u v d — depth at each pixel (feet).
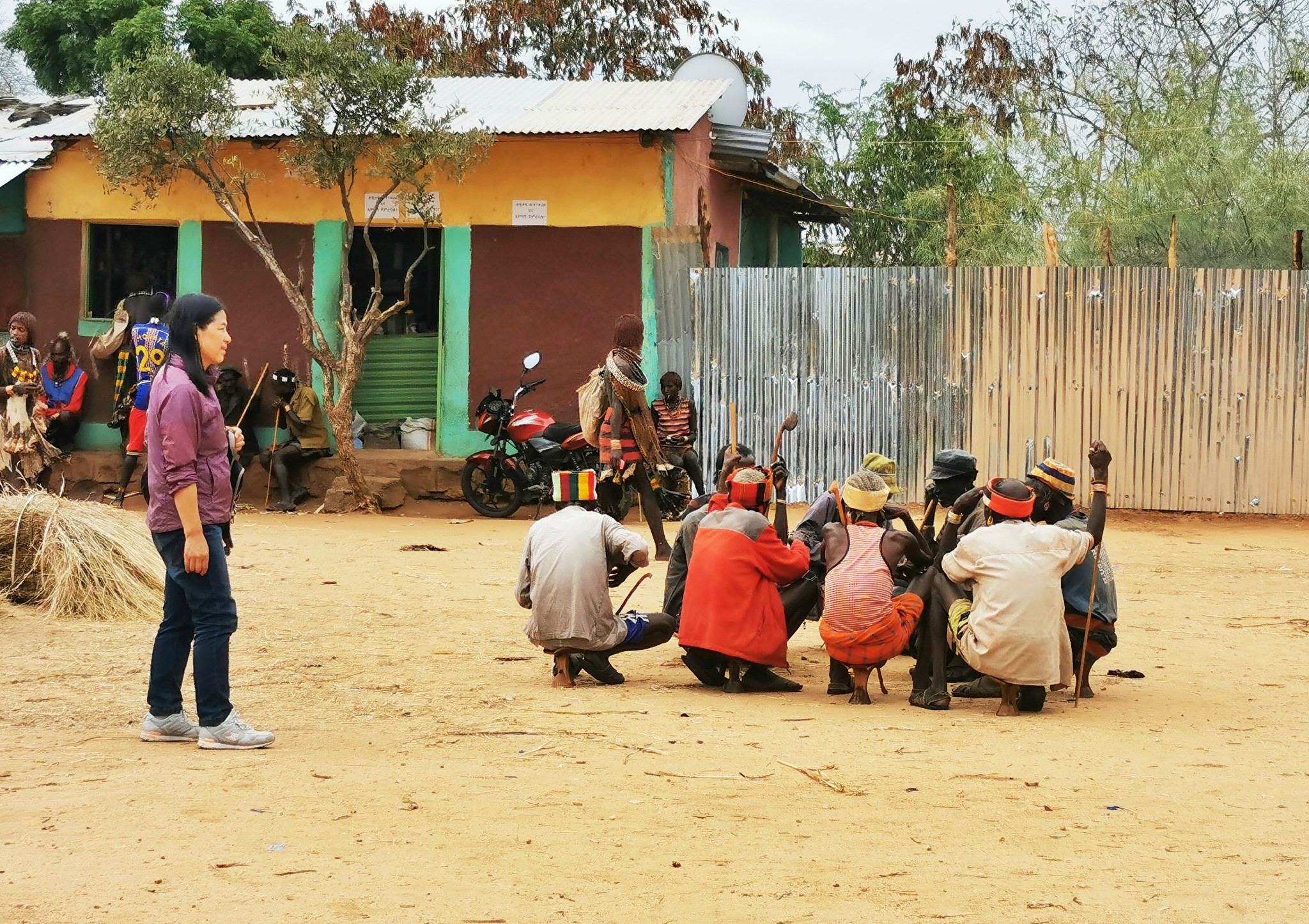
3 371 46.70
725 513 25.84
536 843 16.07
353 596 34.55
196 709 22.79
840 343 54.29
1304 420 52.13
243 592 34.60
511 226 56.39
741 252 70.38
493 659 27.66
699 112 55.72
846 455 54.34
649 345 55.52
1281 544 46.80
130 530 32.76
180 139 51.83
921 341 53.78
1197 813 17.71
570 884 14.73
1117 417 52.95
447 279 56.80
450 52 103.35
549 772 19.29
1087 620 24.85
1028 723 23.00
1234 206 70.54
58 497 33.09
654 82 61.98
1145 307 52.65
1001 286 53.26
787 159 98.37
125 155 51.29
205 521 20.42
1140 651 29.63
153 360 51.11
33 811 17.06
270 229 58.03
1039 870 15.39
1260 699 25.02
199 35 91.40
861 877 15.06
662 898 14.34
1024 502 23.99
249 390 57.98
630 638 25.73
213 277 58.44
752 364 54.80
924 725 22.74
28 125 63.36
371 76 51.11
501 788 18.42
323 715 22.77
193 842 15.92
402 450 57.98
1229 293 52.24
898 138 96.78
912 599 24.71
